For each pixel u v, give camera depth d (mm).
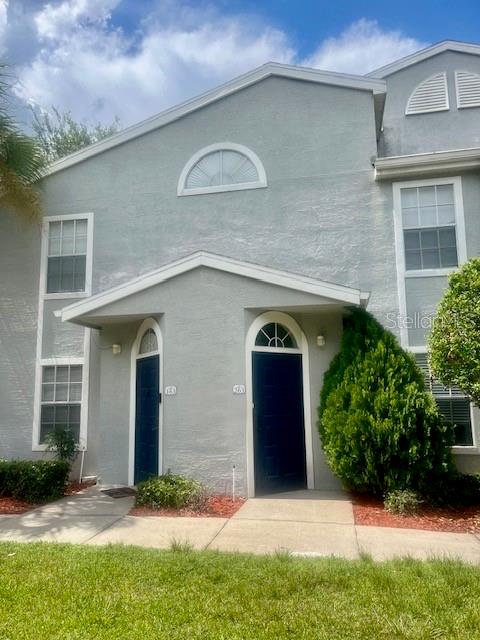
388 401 7895
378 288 10008
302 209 10578
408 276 9906
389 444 7719
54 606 4199
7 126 10484
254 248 10633
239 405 8539
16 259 11703
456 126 11492
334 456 8141
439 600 4223
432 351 7895
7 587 4590
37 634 3723
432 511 7547
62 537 6520
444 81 11750
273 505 7938
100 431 10055
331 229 10398
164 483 7984
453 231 9914
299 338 9469
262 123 11055
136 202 11367
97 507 8117
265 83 11195
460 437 9234
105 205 11500
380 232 10188
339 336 9352
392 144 11609
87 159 11766
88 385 10898
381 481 7906
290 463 9070
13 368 11273
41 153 11305
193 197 11102
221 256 8953
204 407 8625
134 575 4855
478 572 4848
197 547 5922
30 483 8578
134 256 11164
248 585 4578
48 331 11289
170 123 11492
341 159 10594
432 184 10117
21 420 11055
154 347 9727
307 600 4289
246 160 11023
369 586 4539
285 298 8711
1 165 10492
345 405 8219
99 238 11398
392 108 11820
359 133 10609
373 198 10336
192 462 8508
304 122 10875
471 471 9102
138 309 9180
